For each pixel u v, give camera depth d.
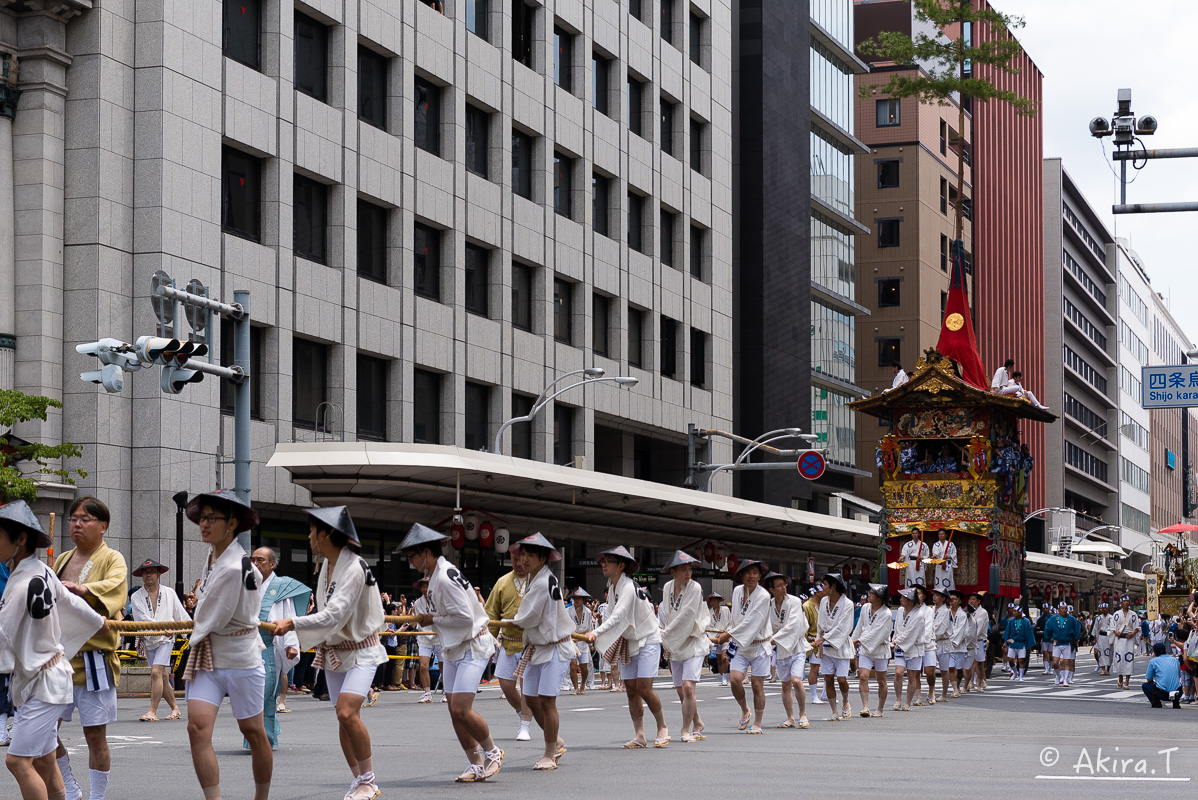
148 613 19.97
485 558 42.69
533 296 46.03
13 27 30.95
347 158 37.41
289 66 35.59
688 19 56.38
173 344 22.84
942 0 50.72
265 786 9.64
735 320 63.16
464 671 12.42
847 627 21.83
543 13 46.69
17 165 30.97
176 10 32.31
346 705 10.63
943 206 93.19
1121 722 21.86
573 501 36.81
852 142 74.75
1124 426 148.25
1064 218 128.38
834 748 16.28
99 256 30.98
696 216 55.97
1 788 12.22
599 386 48.91
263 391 34.53
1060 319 125.12
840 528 49.56
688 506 40.06
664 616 17.31
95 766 9.68
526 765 14.05
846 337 76.12
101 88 31.19
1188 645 28.83
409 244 39.69
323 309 36.28
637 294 51.59
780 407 64.12
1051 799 11.59
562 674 13.71
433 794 11.63
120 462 31.12
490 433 43.47
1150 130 22.61
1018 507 39.62
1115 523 143.12
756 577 18.81
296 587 15.34
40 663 8.70
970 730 19.61
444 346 41.03
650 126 53.12
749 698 27.30
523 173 46.12
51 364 30.73
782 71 65.44
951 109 95.19
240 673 9.34
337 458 29.66
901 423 38.22
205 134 33.00
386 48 39.12
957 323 39.78
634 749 15.93
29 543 8.82
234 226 34.28
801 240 66.94
